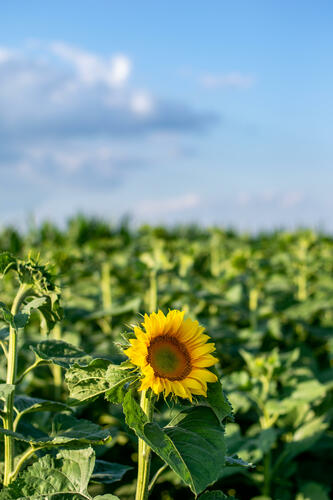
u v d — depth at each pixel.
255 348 3.81
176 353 1.46
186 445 1.42
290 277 5.68
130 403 1.43
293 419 2.68
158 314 1.48
